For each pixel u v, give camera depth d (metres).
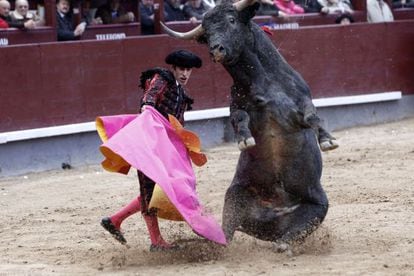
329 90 27.48
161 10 25.27
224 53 11.94
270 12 27.33
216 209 16.56
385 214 15.47
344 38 27.77
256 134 12.36
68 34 23.44
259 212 12.67
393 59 28.94
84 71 22.94
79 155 22.94
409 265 11.87
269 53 12.45
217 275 11.59
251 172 12.52
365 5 29.80
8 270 12.46
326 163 21.33
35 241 14.46
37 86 22.20
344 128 27.78
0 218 16.58
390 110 29.03
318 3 28.72
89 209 17.17
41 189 19.62
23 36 22.78
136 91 23.77
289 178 12.45
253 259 12.42
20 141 21.88
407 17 32.94
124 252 13.30
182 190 12.16
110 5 24.81
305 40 27.00
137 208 13.09
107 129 12.72
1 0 22.86
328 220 15.09
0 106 21.66
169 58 13.03
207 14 12.18
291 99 12.34
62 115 22.59
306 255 12.61
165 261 12.62
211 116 25.00
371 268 11.74
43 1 23.83
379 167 20.52
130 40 23.69
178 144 12.73
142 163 12.05
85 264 12.72
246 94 12.36
